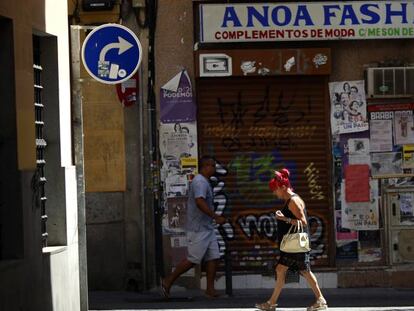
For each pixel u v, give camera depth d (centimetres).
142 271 1980
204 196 1808
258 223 2009
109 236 1995
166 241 1981
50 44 1495
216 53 1959
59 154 1486
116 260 1995
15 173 1321
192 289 1973
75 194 1534
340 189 2000
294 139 2011
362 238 1997
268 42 1980
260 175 2006
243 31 1953
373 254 1997
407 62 1995
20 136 1333
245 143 2005
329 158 2003
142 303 1808
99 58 1534
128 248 1994
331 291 1961
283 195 1600
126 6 1978
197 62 1959
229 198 2005
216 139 2002
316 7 1959
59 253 1447
